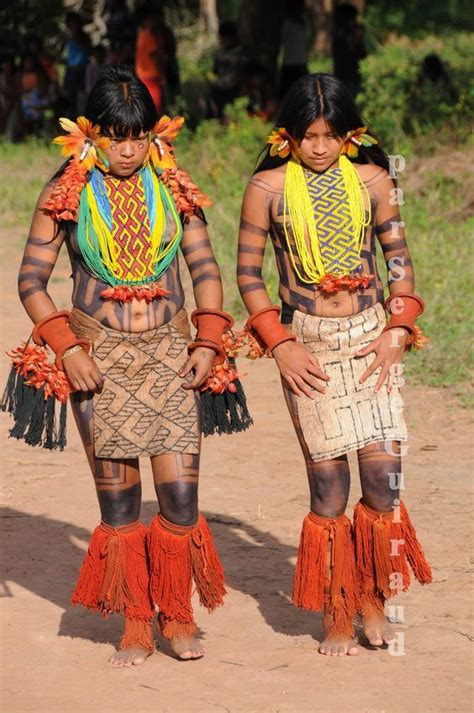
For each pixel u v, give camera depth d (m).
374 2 100.94
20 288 11.67
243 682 11.30
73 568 14.27
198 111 55.88
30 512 16.12
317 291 11.73
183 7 85.56
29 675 11.53
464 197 34.75
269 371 23.30
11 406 11.76
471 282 27.67
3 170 46.38
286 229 11.70
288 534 15.24
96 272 11.51
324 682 11.28
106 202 11.45
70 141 11.34
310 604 11.78
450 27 98.50
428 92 42.22
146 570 11.82
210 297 11.84
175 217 11.64
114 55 53.56
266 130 42.97
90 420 11.62
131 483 11.77
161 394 11.57
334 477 11.76
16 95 54.69
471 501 16.27
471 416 19.97
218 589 11.82
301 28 49.22
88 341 11.54
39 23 65.81
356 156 11.90
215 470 17.78
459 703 10.82
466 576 13.74
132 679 11.41
